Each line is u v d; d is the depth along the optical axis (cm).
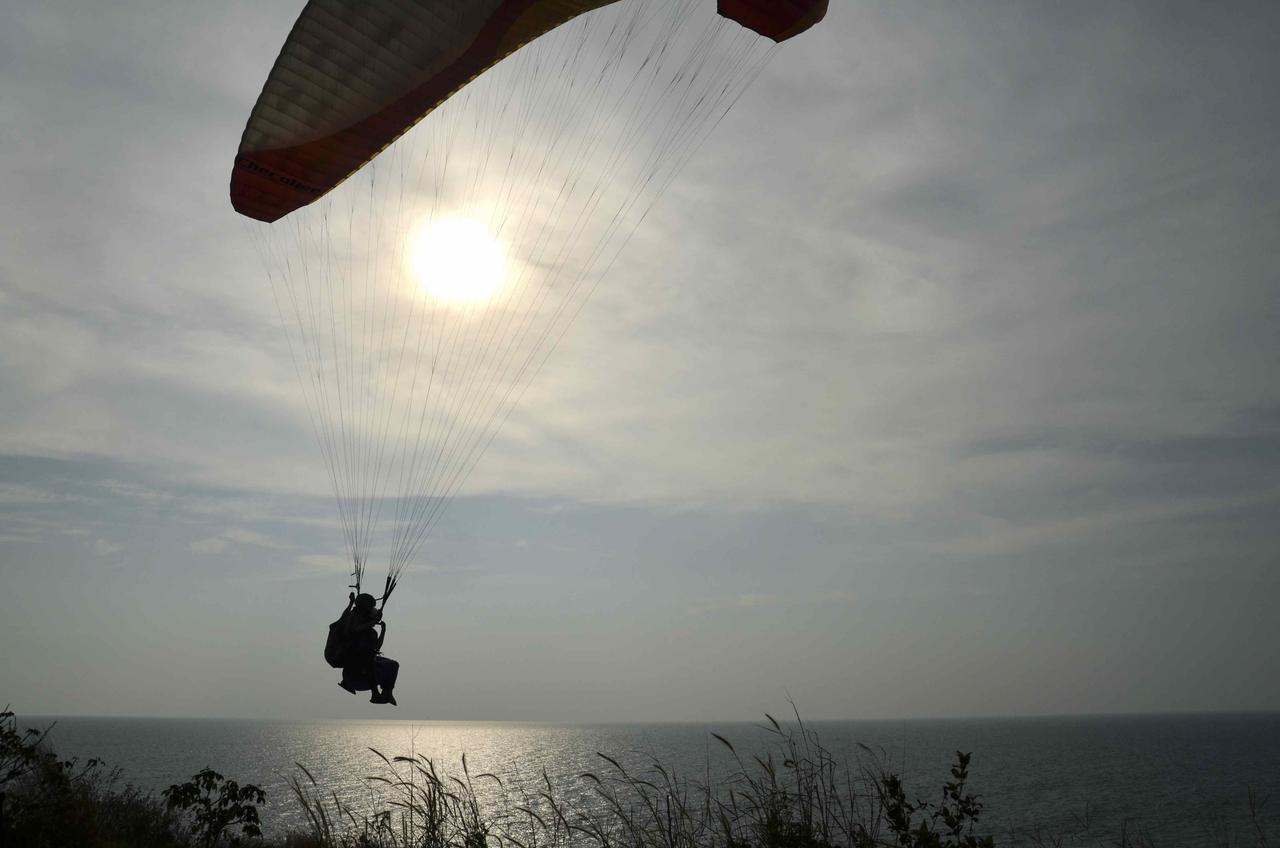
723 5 1068
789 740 627
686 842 593
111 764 8388
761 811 599
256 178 1186
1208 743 17575
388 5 1062
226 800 870
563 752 12656
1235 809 3903
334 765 8619
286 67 1090
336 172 1212
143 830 931
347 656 1134
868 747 628
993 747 15638
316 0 1049
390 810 650
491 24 1122
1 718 791
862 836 576
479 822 626
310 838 679
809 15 1091
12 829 705
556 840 591
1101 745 16825
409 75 1134
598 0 1140
